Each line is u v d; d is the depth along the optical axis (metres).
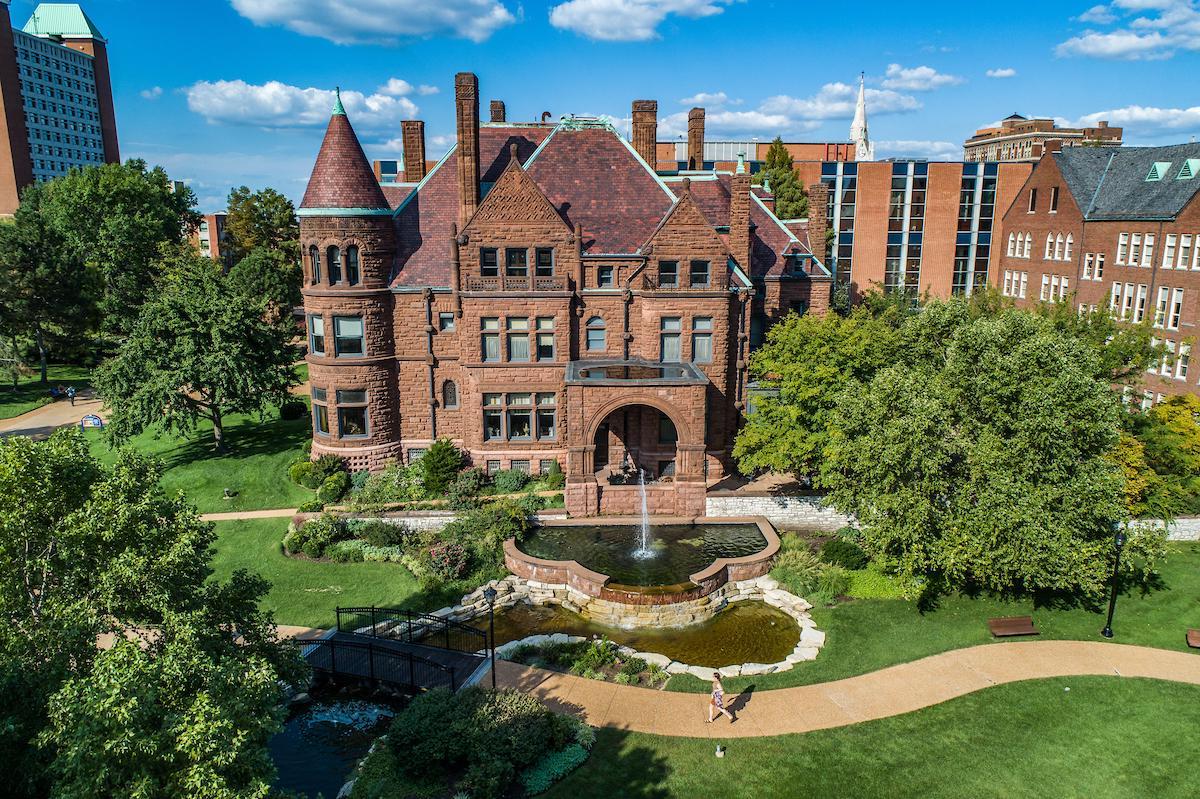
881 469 28.73
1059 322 41.56
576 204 42.03
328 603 30.69
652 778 20.23
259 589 19.16
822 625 29.00
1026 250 74.06
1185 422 37.31
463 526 35.66
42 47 157.12
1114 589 27.64
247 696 14.30
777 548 34.19
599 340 42.19
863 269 82.56
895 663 26.06
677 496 38.41
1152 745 21.56
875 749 21.47
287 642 20.16
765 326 46.53
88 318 69.00
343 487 40.47
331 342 41.22
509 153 45.41
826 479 32.19
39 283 62.97
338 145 39.66
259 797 12.82
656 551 34.53
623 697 24.20
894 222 81.50
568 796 19.52
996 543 27.28
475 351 41.19
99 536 16.25
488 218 39.94
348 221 39.75
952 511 28.52
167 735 12.91
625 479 40.84
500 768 19.31
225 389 42.94
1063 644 27.19
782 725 22.66
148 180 86.06
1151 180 59.62
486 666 25.89
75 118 169.25
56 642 15.02
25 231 63.53
